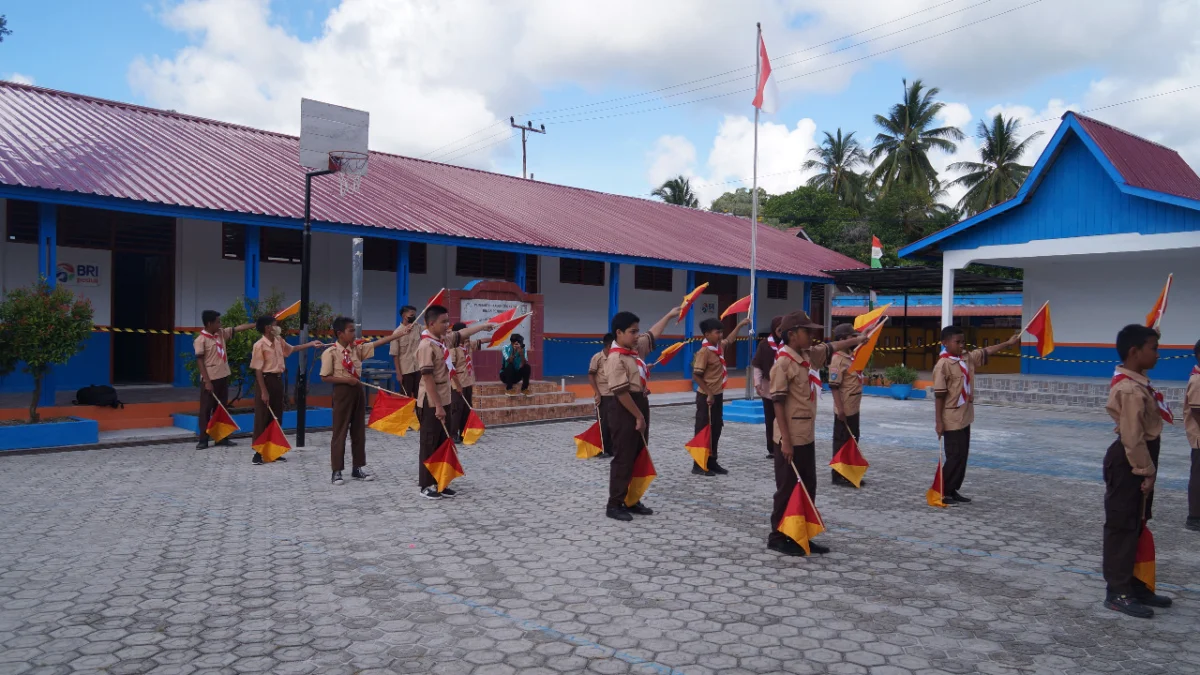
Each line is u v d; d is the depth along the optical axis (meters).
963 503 7.99
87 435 10.58
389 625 4.60
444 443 7.84
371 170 18.38
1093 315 20.45
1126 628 4.68
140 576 5.42
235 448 10.67
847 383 9.01
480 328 9.37
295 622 4.63
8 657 4.12
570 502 7.81
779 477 6.15
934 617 4.82
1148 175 16.94
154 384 14.48
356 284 13.40
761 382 9.86
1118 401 4.95
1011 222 18.44
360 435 8.79
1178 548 6.54
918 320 30.33
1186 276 18.91
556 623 4.66
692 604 5.00
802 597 5.15
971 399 7.96
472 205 17.98
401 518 7.09
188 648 4.26
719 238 23.72
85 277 13.59
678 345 9.77
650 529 6.81
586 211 21.59
